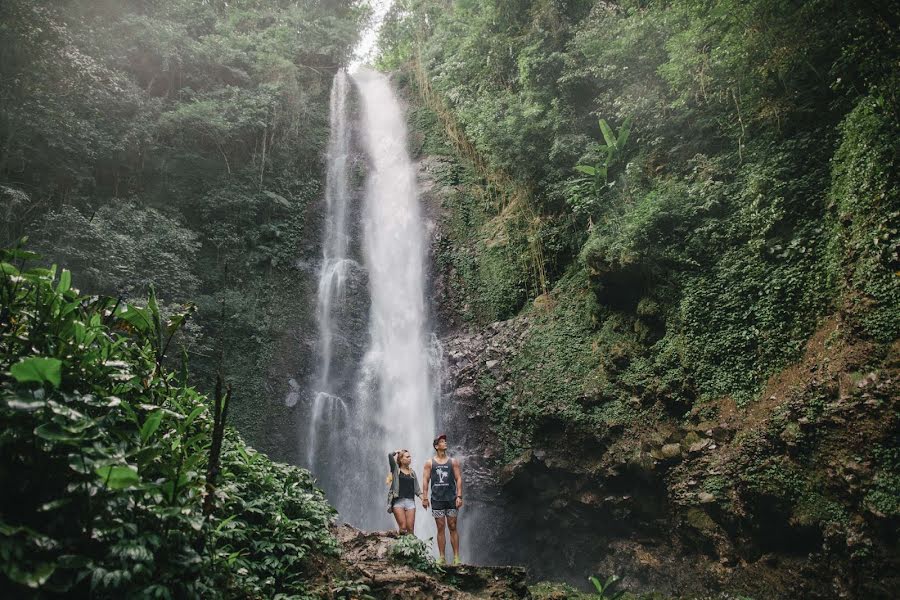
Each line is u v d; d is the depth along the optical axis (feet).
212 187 58.39
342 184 69.36
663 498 32.48
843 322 25.79
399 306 57.16
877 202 25.48
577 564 36.58
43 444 9.84
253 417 47.34
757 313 30.81
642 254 36.11
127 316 13.84
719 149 37.55
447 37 76.18
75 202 46.26
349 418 50.08
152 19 58.85
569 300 44.47
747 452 28.02
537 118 48.70
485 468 41.86
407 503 22.84
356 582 16.65
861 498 22.94
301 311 55.06
